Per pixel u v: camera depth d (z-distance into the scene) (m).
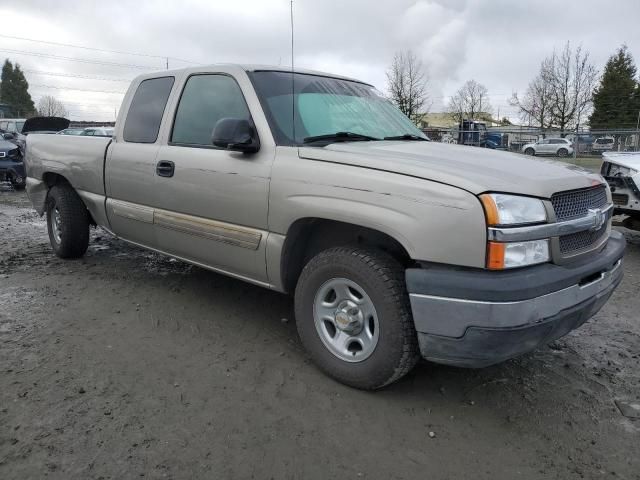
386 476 2.42
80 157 5.00
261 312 4.29
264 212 3.35
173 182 3.95
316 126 3.58
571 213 2.90
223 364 3.40
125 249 6.21
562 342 3.94
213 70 3.92
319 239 3.47
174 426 2.71
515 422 2.87
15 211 9.47
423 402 3.03
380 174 2.85
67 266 5.46
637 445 2.69
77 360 3.37
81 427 2.67
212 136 3.35
